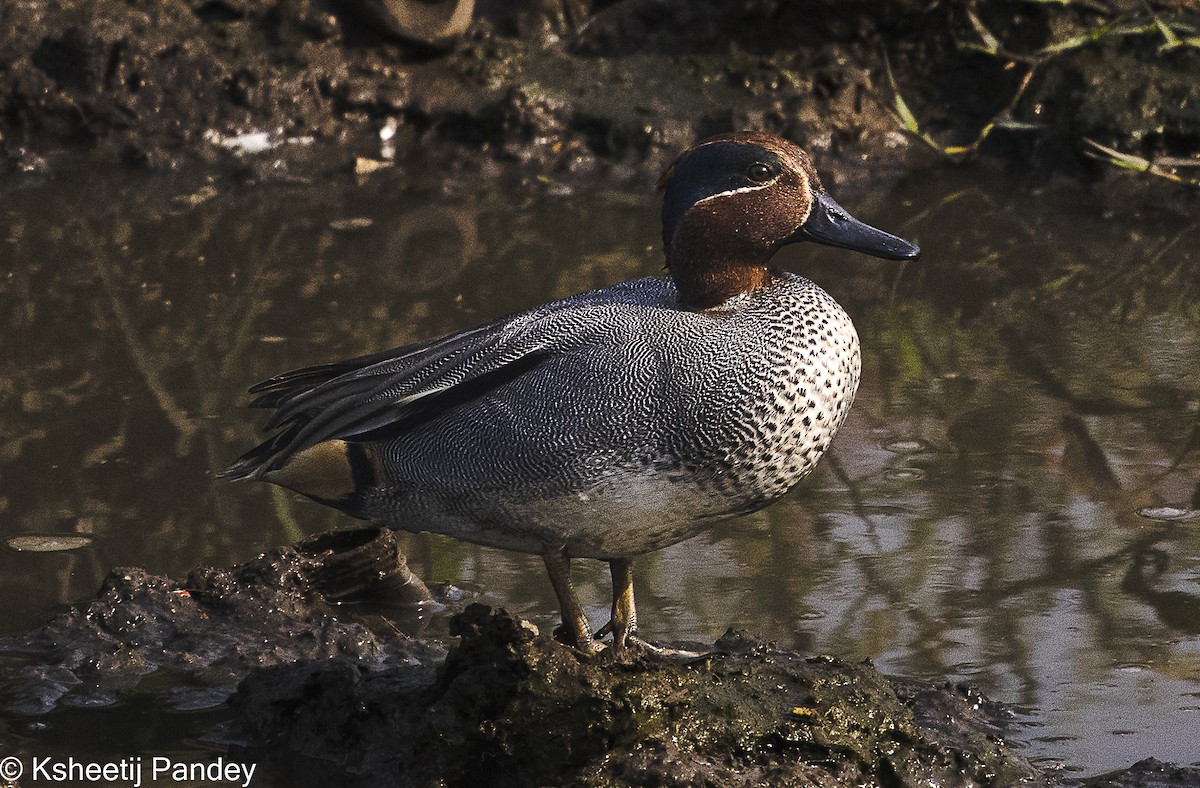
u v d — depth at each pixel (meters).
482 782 7.11
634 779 6.79
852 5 17.78
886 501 9.92
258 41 17.81
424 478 7.86
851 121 17.23
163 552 9.43
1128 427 10.84
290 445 7.90
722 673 7.38
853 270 14.09
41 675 8.16
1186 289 13.49
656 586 9.01
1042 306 13.12
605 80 17.70
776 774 6.92
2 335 12.30
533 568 9.49
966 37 17.75
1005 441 10.70
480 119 17.34
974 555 9.23
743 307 7.78
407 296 13.13
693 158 7.95
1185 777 7.04
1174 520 9.60
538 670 6.98
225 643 8.51
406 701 7.52
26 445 10.58
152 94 17.33
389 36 17.73
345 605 9.11
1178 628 8.42
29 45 17.45
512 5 18.45
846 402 7.84
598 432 7.54
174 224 15.10
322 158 17.05
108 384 11.51
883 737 7.26
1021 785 7.06
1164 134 16.58
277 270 13.81
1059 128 16.81
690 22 18.05
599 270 13.73
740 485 7.64
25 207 15.53
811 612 8.64
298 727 7.60
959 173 16.80
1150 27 16.80
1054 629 8.43
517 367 7.73
